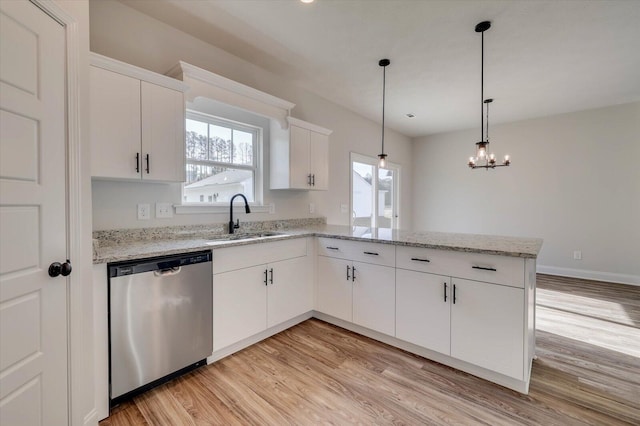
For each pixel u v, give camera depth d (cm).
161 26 234
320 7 215
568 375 196
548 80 340
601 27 236
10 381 109
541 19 226
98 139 175
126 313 163
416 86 357
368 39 256
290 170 306
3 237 107
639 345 237
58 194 129
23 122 114
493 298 183
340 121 425
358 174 477
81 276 140
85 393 142
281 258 255
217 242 217
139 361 169
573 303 336
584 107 433
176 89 213
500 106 428
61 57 131
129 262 163
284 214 344
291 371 201
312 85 354
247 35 252
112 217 209
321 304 282
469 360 194
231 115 284
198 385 184
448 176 584
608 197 433
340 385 185
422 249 213
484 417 157
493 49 271
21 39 112
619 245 426
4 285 107
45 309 124
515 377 177
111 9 209
